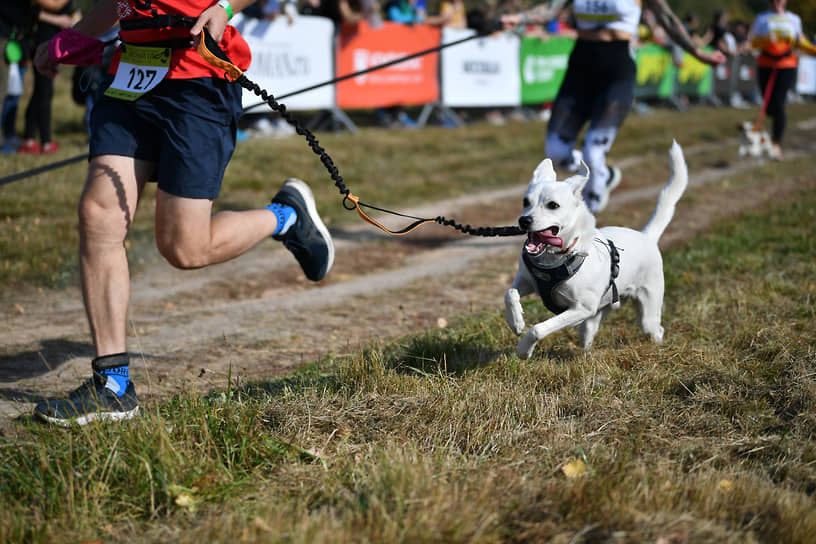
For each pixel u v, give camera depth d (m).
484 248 6.56
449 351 3.57
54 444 2.47
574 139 5.44
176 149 2.65
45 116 7.93
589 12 5.21
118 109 2.70
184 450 2.42
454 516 2.00
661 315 4.11
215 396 3.09
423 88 12.23
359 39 10.91
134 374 3.54
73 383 3.40
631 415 2.83
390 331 4.32
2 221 5.96
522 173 9.85
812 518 2.08
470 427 2.71
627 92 5.26
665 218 3.74
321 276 3.49
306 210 3.32
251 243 3.07
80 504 2.18
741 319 3.96
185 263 2.83
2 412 3.00
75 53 2.91
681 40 5.29
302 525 1.99
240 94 2.85
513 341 3.79
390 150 10.26
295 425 2.73
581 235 3.09
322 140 10.14
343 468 2.40
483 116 14.34
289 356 3.89
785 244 5.88
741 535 2.02
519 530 2.01
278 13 9.52
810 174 10.45
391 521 1.99
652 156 12.05
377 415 2.82
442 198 8.37
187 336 4.19
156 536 2.06
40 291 4.85
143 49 2.66
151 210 6.73
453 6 13.38
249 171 8.16
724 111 18.84
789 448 2.56
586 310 3.22
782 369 3.26
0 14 6.65
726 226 6.74
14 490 2.25
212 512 2.16
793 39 10.58
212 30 2.59
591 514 2.05
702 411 2.90
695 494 2.19
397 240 6.74
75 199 6.70
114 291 2.74
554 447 2.55
